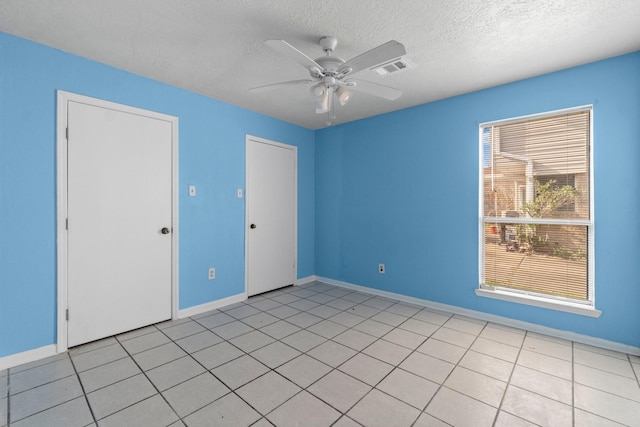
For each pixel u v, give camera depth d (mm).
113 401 1733
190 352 2309
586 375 2008
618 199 2314
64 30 2004
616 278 2332
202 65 2494
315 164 4531
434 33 2000
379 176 3760
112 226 2551
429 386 1891
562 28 1938
